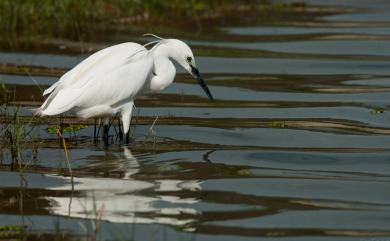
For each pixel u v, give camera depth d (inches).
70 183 458.9
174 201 430.3
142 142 546.0
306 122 594.9
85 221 402.0
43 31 865.5
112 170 483.5
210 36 861.2
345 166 496.4
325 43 839.1
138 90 530.3
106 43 810.2
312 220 406.6
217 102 651.5
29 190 447.2
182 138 555.5
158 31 867.4
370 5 1027.3
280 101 652.1
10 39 837.2
